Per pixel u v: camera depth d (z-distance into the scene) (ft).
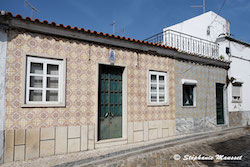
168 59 25.07
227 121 32.63
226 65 33.45
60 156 15.90
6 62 14.70
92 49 18.78
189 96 28.07
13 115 14.66
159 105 23.48
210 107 30.07
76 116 17.37
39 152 15.43
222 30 38.86
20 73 15.14
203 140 24.36
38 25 15.88
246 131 31.50
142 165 14.78
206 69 30.14
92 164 14.47
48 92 16.49
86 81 18.15
